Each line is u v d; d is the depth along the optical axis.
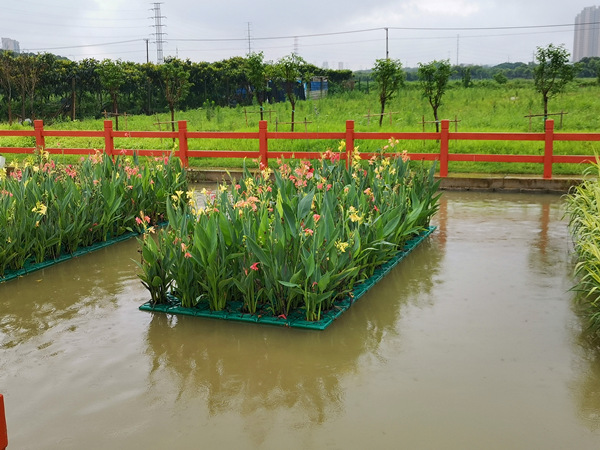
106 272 6.22
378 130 17.50
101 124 26.78
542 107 22.41
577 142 14.02
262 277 4.94
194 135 11.60
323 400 3.55
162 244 5.25
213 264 4.80
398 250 6.64
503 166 11.70
